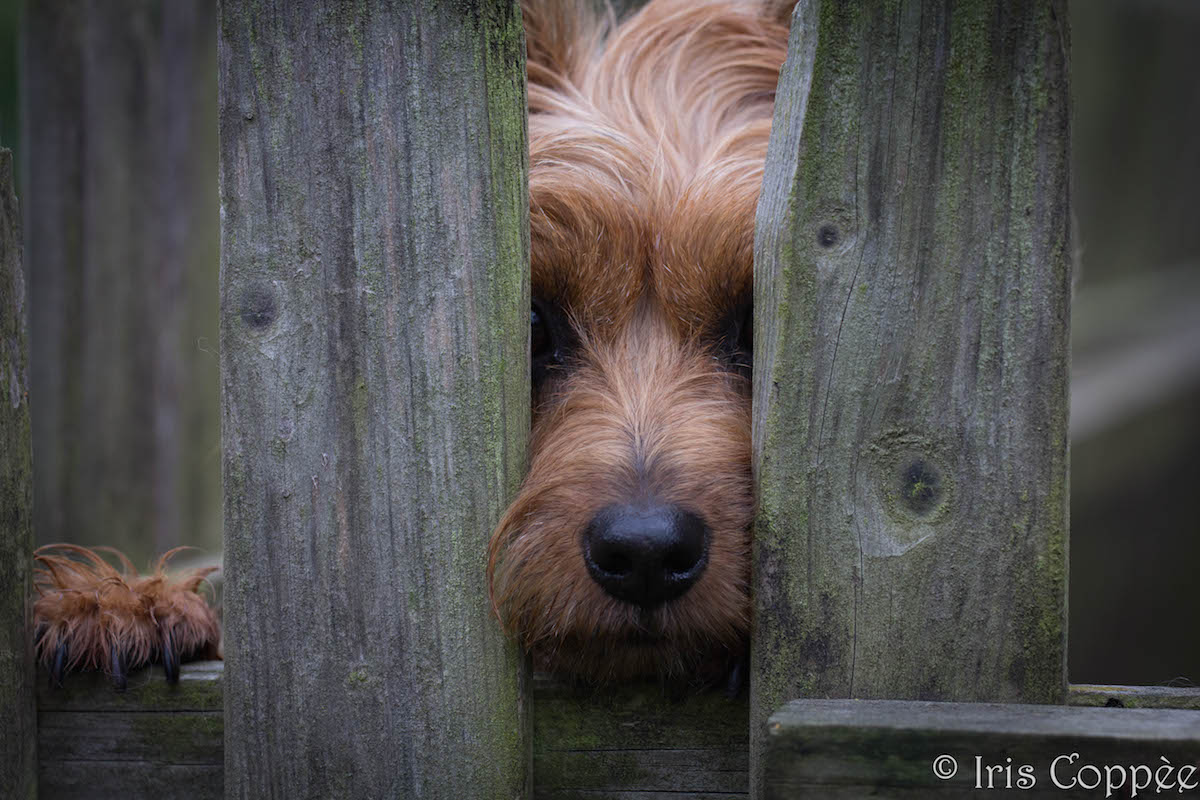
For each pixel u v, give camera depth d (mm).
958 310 1688
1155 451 5547
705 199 2512
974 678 1720
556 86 3047
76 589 2279
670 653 2084
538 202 2514
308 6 1766
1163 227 6184
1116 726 1487
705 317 2557
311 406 1820
